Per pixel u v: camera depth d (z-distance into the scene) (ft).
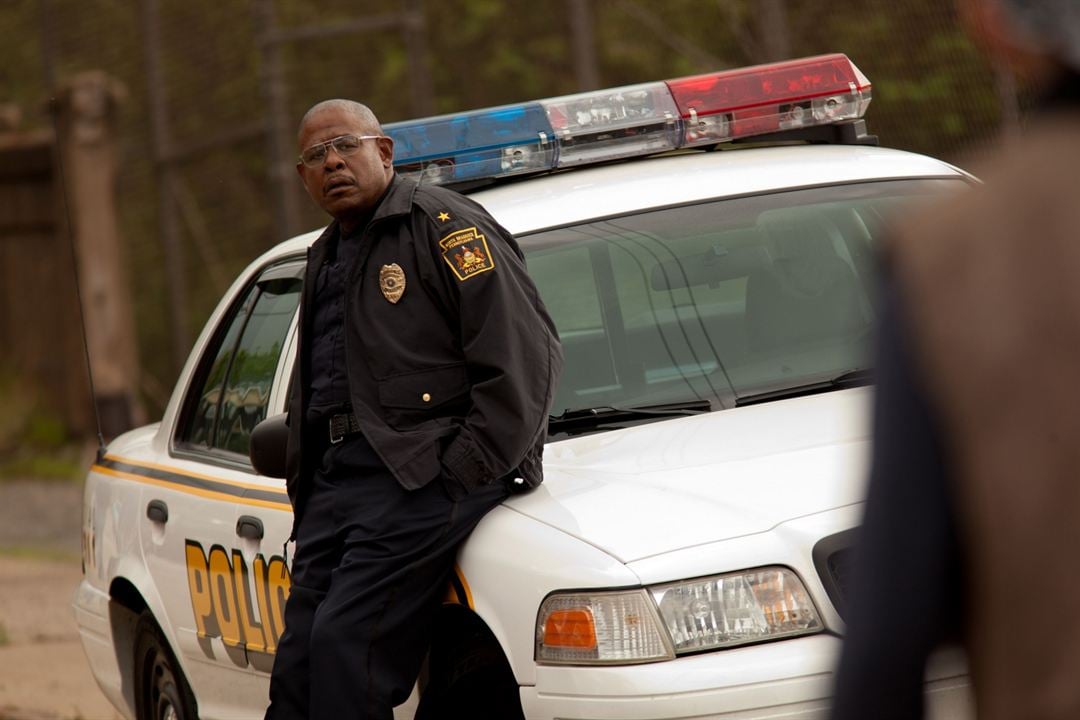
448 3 120.88
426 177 41.70
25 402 137.18
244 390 43.80
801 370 36.24
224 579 41.63
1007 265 13.38
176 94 134.10
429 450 31.86
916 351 13.65
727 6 107.24
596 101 42.91
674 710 27.63
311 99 126.11
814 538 28.66
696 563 28.58
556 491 32.04
